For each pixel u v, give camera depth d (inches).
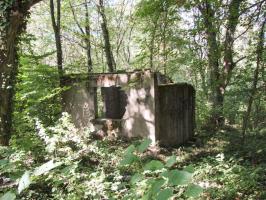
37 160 271.7
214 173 314.8
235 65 556.7
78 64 701.3
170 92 534.6
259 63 474.3
